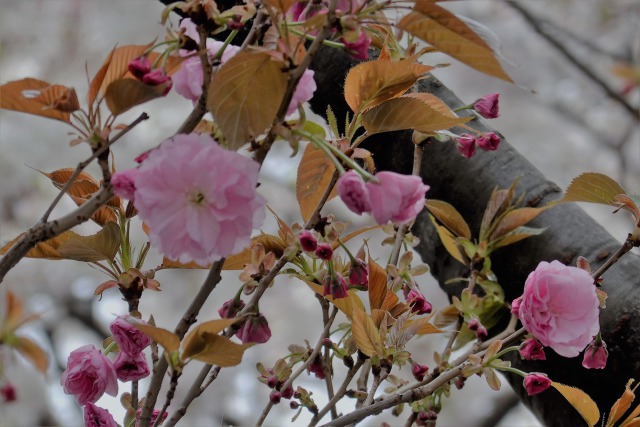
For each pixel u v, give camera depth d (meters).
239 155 1.11
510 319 1.32
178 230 1.11
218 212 1.10
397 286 1.25
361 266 1.23
